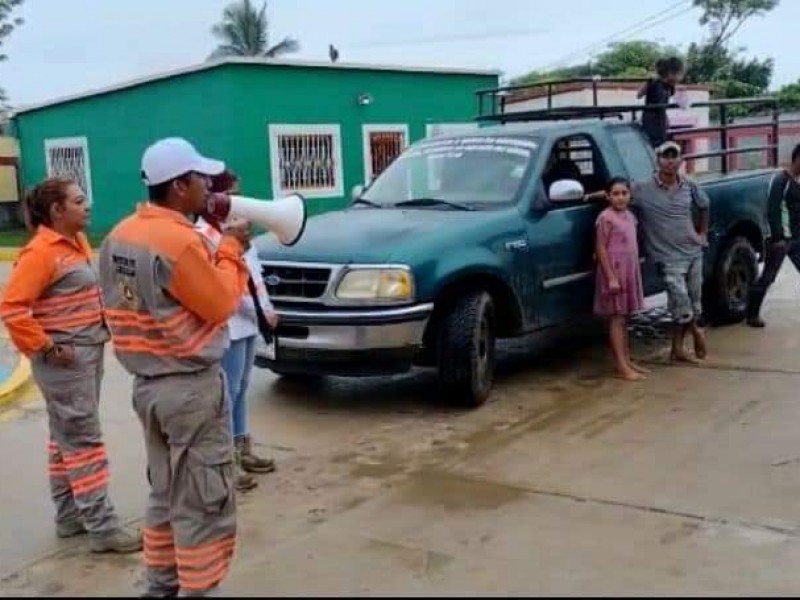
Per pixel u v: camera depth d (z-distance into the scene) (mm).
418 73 22422
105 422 6613
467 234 6531
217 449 3646
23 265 4211
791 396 6602
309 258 6289
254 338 5238
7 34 34781
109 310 3670
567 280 7227
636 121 8617
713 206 8727
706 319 9164
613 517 4559
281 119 20422
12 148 25891
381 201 7555
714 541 4254
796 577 3859
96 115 23094
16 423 6770
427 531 4477
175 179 3535
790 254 8727
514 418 6301
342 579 3938
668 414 6270
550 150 7324
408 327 6160
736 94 40500
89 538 4539
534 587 3602
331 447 5816
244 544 4387
